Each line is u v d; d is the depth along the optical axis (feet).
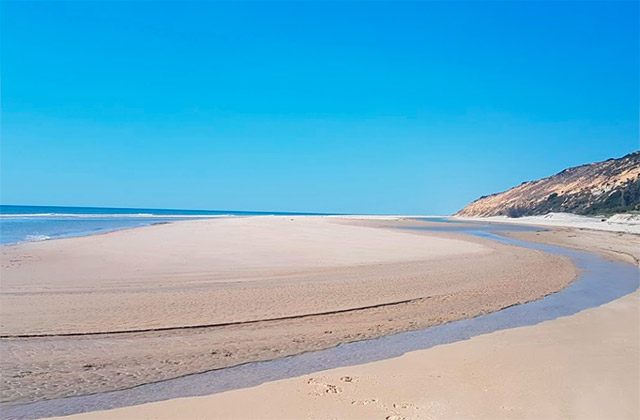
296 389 24.11
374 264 70.49
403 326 38.14
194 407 22.11
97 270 60.59
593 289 56.24
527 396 22.91
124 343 32.27
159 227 156.15
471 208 483.51
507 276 63.57
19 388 24.68
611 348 31.50
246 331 35.73
